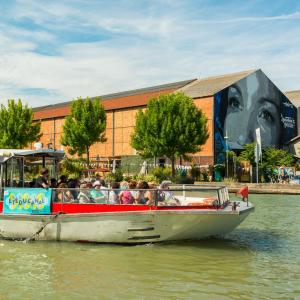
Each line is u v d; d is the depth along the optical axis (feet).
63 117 188.65
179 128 127.65
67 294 24.57
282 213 62.85
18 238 38.09
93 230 36.01
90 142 142.20
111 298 23.94
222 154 144.46
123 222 35.35
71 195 37.04
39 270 29.25
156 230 35.45
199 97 148.15
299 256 33.96
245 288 25.77
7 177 39.93
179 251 34.68
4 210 38.55
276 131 164.96
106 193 36.32
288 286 26.20
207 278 27.73
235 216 35.78
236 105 151.53
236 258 33.01
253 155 137.80
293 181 128.26
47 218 36.78
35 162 42.14
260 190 109.50
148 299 23.80
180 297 24.12
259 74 160.35
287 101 170.19
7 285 26.12
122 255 33.22
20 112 135.03
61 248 35.40
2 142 132.26
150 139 130.11
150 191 35.65
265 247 37.17
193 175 134.21
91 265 30.50
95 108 142.51
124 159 167.22
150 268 29.91
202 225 35.58
